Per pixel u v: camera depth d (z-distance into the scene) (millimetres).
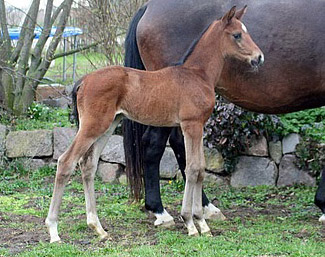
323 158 6746
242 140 6848
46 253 4160
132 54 5570
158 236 4707
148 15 5453
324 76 5105
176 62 5312
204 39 4715
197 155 4566
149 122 4609
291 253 4180
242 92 5277
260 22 5168
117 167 7277
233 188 6926
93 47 9938
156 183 5297
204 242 4426
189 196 4613
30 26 9922
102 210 5723
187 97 4523
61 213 5598
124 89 4449
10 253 4234
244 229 4922
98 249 4301
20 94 9430
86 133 4359
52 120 9484
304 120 7137
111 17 9227
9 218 5406
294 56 5094
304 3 5137
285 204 6086
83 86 4430
